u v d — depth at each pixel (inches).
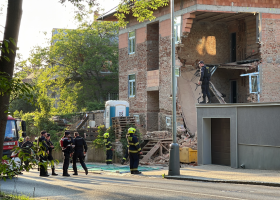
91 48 2849.4
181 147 1317.7
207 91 1501.0
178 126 1625.2
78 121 2297.0
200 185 716.0
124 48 2116.1
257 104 976.3
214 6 1619.1
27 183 788.6
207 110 1128.8
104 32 2974.9
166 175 917.2
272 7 1675.7
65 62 2883.9
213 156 1151.6
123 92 2124.8
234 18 1828.2
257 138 977.5
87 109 2615.7
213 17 1795.0
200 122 1153.4
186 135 1562.5
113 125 1565.0
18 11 550.3
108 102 1722.4
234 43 1924.2
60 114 2331.4
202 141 1147.9
